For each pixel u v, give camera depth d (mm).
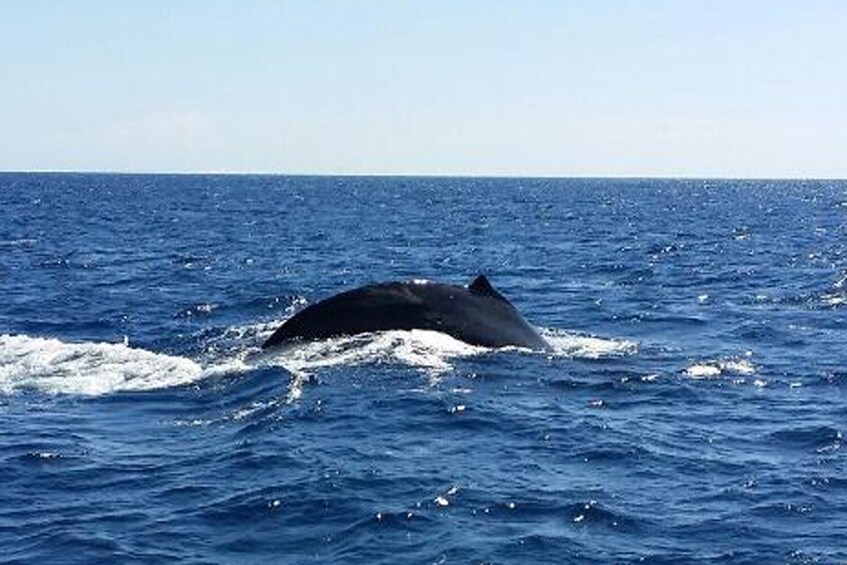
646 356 20219
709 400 16656
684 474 12602
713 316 27047
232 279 36312
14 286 33062
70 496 11695
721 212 101812
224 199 132000
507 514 11039
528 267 42031
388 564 9703
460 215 92125
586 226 75375
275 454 12953
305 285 34344
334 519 10820
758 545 10297
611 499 11570
